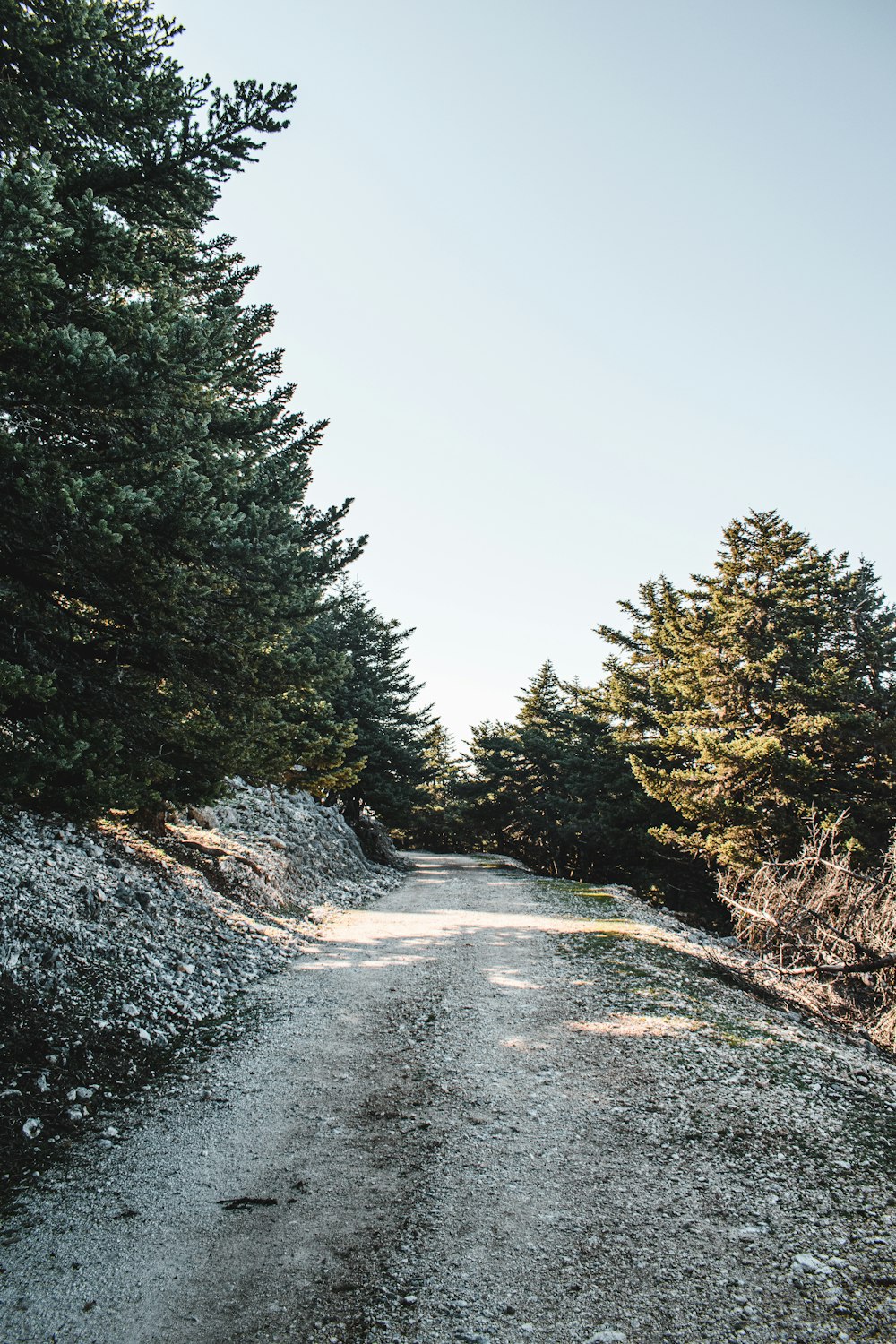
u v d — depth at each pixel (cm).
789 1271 469
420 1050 869
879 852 2016
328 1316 418
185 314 818
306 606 1041
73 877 1083
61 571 799
